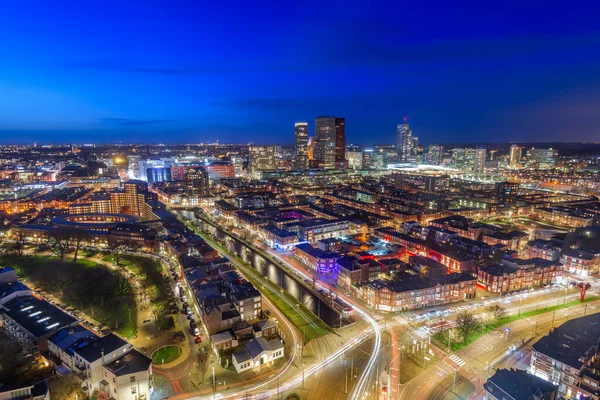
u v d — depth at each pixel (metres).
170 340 179.25
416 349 174.50
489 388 133.62
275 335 186.12
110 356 146.75
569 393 143.75
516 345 176.88
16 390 127.25
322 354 171.00
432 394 144.62
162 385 148.88
